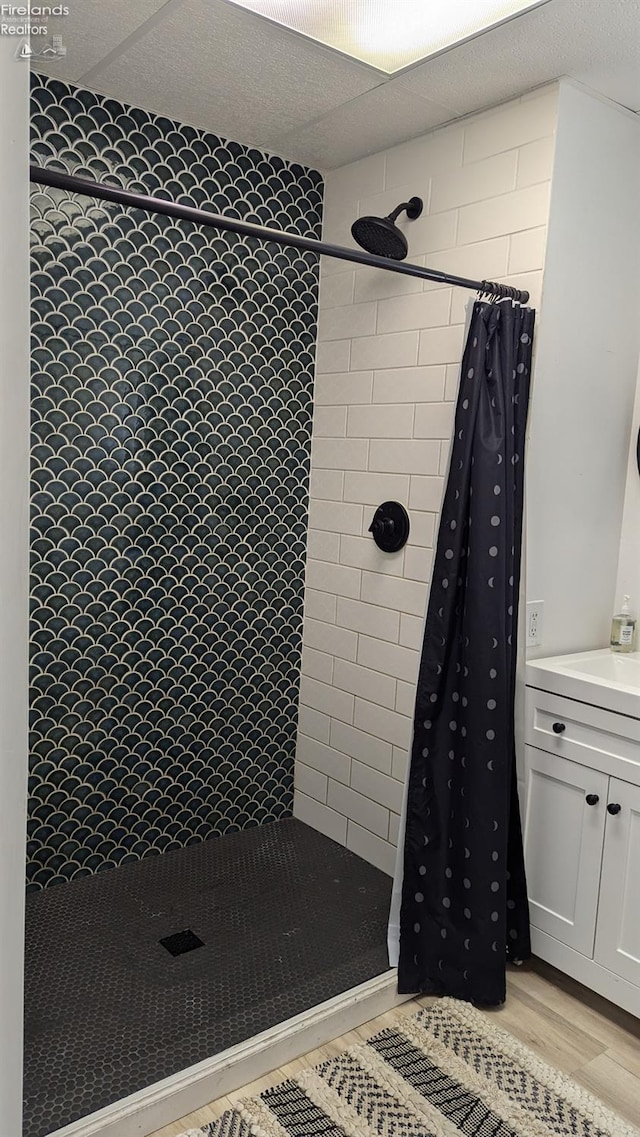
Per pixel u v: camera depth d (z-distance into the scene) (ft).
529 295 7.03
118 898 8.14
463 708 6.82
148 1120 5.57
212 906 8.08
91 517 7.95
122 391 7.97
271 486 9.36
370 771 9.03
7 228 1.41
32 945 7.29
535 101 6.92
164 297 8.12
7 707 1.50
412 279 8.18
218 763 9.40
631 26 5.84
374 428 8.75
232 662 9.33
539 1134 5.66
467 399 6.76
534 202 6.97
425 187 8.02
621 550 8.33
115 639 8.30
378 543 8.64
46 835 8.15
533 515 7.32
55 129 7.24
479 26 5.93
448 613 6.85
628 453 8.21
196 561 8.82
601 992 6.82
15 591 1.49
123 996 6.65
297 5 5.75
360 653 9.08
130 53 6.65
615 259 7.61
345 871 8.90
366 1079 6.13
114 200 4.55
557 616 7.79
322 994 6.77
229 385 8.78
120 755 8.54
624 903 6.63
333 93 7.22
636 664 7.78
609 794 6.73
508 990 7.31
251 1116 5.72
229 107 7.63
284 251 9.02
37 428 7.47
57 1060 5.88
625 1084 6.22
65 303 7.47
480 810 6.75
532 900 7.48
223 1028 6.30
